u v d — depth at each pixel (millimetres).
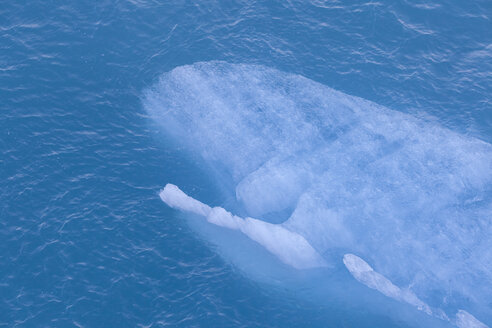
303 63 62438
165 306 46125
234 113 57406
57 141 54906
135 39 63188
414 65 62688
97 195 51844
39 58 60469
